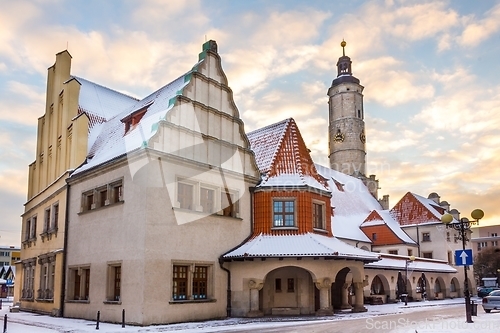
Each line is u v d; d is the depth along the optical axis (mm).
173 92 29750
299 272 30703
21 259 41875
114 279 26625
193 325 23922
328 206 33438
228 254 28656
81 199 30531
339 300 34781
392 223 61688
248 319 27047
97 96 39312
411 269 48500
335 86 79875
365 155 78938
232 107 31641
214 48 31125
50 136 38969
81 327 23516
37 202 39375
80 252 29625
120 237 26172
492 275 103312
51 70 40812
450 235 62062
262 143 35531
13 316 31531
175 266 26000
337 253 28031
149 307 23953
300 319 26906
